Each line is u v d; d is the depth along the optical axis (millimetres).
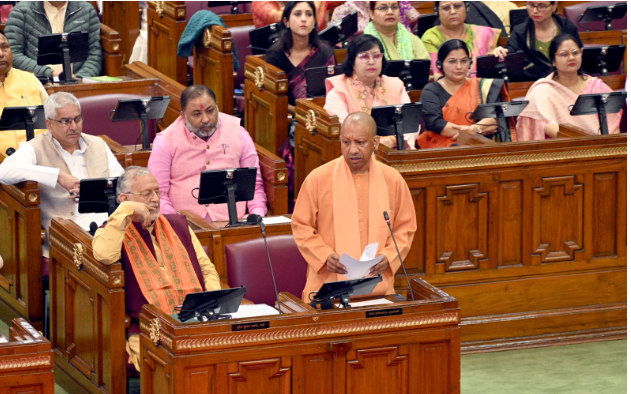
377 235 11781
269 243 13172
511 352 15023
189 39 20359
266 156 15719
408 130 15016
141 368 10609
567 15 23797
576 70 17422
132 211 11688
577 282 15555
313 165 16656
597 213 15531
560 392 13609
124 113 15727
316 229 12031
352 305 10852
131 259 12156
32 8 19703
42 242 14555
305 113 16688
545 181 15148
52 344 13539
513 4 23312
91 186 12836
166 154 15227
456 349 10859
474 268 14984
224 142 15445
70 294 12992
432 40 19859
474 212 14883
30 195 14203
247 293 12945
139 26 23266
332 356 10359
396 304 10625
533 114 17391
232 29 21344
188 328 9844
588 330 15625
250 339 10039
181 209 14844
